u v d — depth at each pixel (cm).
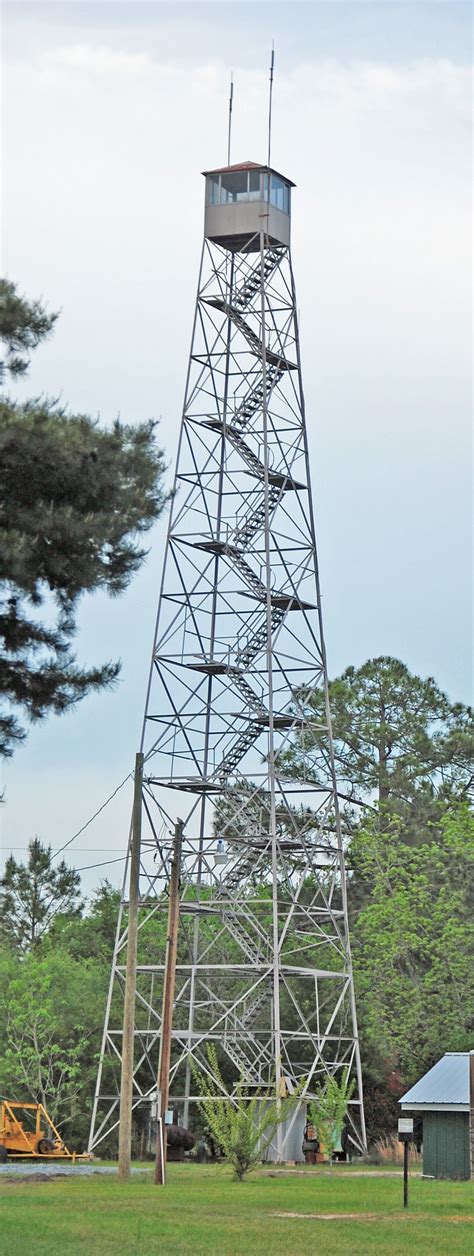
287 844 6391
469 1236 3522
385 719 8944
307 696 6581
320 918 6781
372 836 7812
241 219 6562
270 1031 6056
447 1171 5369
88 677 3216
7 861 10169
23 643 3153
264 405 6462
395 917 7419
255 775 6303
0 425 3011
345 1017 7212
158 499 3244
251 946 6469
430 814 8475
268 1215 3947
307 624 6556
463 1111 5353
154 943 7969
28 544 2969
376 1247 3306
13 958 8088
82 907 10212
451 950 7288
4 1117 6462
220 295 6619
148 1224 3666
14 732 3180
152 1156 6869
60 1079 7250
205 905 6556
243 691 6462
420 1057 7275
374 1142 7350
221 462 6931
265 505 6325
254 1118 5903
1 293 3231
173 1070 6262
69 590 3155
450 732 8862
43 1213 3872
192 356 6638
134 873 4919
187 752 6419
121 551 3206
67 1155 6444
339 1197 4500
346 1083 6241
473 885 7625
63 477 3075
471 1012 7200
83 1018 7425
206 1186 4872
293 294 6662
